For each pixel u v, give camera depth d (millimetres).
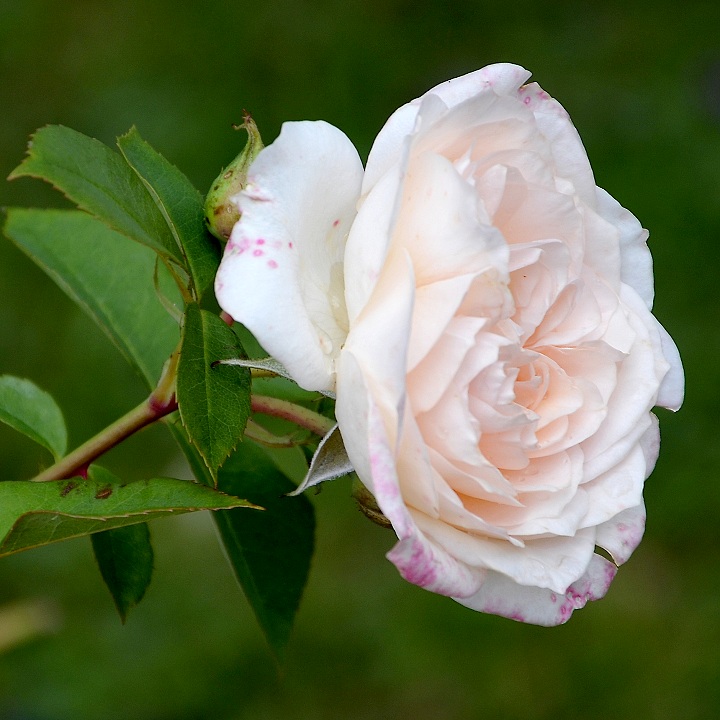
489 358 382
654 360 409
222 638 703
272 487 442
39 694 661
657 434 415
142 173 404
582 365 404
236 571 438
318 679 704
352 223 395
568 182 400
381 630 723
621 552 406
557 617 398
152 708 671
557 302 400
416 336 379
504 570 385
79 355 753
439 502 385
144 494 392
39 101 870
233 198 383
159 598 713
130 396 740
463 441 383
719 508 773
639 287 418
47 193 814
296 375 379
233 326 455
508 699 705
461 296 376
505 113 389
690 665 712
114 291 457
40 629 643
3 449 715
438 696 705
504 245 377
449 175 379
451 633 725
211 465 387
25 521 385
